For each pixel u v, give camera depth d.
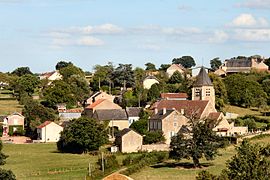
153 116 156.75
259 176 60.31
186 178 102.12
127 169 108.06
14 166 122.12
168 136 151.75
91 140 142.25
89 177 103.50
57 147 150.50
